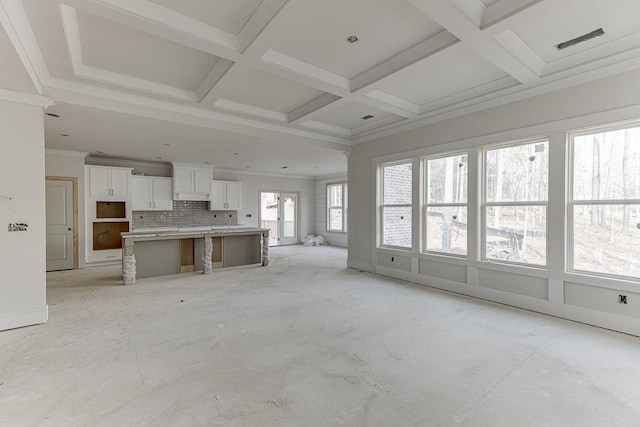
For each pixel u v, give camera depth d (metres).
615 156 3.02
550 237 3.37
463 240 4.27
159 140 5.36
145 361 2.35
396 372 2.21
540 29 2.54
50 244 5.84
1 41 2.16
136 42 2.75
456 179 4.38
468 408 1.81
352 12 2.32
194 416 1.73
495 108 3.81
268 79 3.50
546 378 2.13
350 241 6.11
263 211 11.04
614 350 2.54
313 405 1.83
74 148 5.93
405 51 2.90
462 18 2.22
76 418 1.71
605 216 3.08
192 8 2.30
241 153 6.62
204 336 2.82
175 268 5.59
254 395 1.93
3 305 2.97
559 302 3.31
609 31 2.57
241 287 4.59
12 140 3.02
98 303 3.80
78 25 2.48
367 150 5.66
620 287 2.91
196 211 8.46
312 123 5.04
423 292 4.32
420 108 4.38
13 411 1.76
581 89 3.11
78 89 3.38
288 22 2.42
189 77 3.50
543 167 3.53
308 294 4.22
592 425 1.66
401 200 5.19
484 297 3.97
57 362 2.33
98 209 6.57
